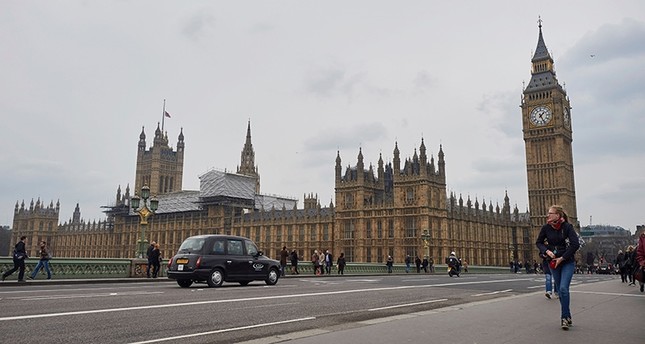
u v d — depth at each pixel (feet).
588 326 40.19
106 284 100.07
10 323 41.27
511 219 477.77
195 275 86.07
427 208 319.88
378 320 43.65
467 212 383.04
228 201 460.14
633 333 36.96
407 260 209.05
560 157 424.05
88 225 639.35
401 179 331.77
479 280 135.13
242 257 93.35
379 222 342.44
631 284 104.22
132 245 555.28
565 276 39.50
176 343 34.83
